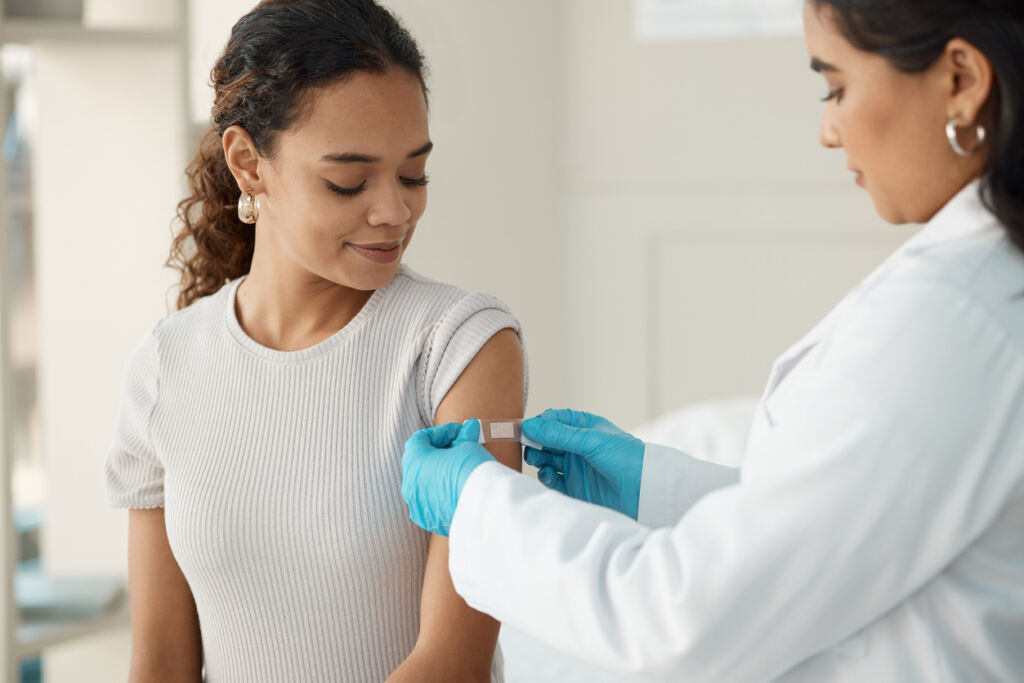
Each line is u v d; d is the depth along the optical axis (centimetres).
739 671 75
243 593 104
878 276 79
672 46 312
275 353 107
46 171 201
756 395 317
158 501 113
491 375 101
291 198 98
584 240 333
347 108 94
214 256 122
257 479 103
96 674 210
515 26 307
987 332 70
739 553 71
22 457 238
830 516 69
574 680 150
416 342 103
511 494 84
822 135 82
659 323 327
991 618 74
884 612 75
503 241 310
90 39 186
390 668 103
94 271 201
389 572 101
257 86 96
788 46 298
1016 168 70
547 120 324
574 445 103
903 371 70
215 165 116
